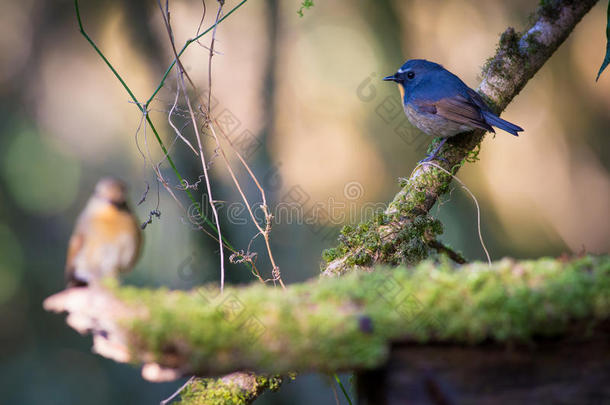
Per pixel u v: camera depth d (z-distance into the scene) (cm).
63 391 1337
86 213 346
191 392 469
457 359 319
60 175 1435
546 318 313
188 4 1164
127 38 1104
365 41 1374
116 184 346
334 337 312
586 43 1472
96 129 1430
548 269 331
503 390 311
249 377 463
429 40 1370
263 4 1294
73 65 1380
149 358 321
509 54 661
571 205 1482
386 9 1337
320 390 1236
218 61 1284
